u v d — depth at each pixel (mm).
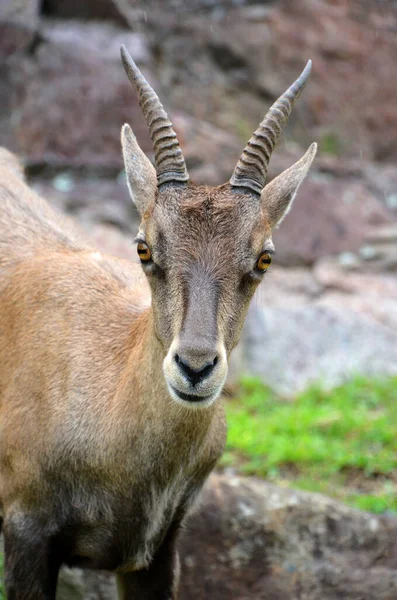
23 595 8328
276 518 11391
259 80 23781
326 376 17375
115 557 8555
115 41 21938
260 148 7695
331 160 22734
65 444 8195
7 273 9469
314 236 20531
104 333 8578
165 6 23875
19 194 10383
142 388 7824
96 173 20500
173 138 7664
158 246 7363
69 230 10383
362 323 18484
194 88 23219
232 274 7266
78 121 20797
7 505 8578
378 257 20391
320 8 24438
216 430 8641
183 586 11102
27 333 8844
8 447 8547
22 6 21281
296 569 11211
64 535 8430
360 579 11102
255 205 7531
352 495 12883
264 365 17516
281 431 14836
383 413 15477
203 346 6852
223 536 11258
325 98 23906
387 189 22281
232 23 23953
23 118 20594
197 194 7527
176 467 8055
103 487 8203
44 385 8461
